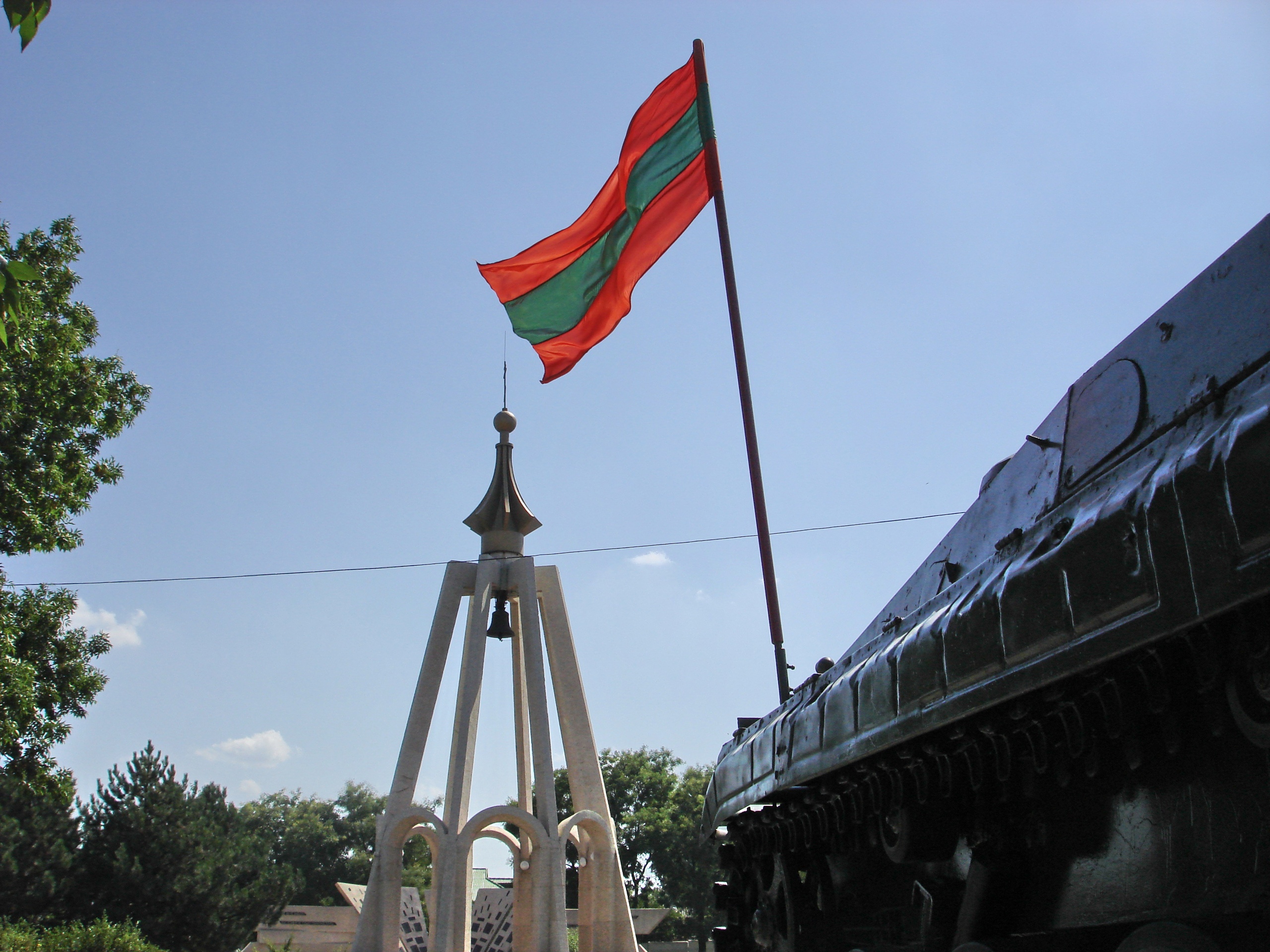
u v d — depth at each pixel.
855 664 7.72
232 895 55.62
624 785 75.19
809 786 9.32
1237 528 3.49
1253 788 4.77
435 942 29.91
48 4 5.42
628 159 16.30
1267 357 4.00
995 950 5.84
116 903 53.12
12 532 25.86
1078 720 5.39
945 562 7.10
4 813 53.31
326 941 63.56
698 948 62.22
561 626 36.53
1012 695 5.00
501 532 35.94
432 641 34.41
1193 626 3.85
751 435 13.23
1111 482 4.85
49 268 27.09
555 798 32.47
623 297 16.11
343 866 100.75
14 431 26.30
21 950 41.06
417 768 32.84
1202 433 4.12
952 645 5.59
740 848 12.43
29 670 25.39
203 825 58.16
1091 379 5.59
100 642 28.55
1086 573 4.38
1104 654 4.25
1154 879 5.47
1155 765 5.48
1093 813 6.07
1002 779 6.07
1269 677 3.98
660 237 15.73
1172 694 4.77
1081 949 5.61
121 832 55.00
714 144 14.81
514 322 17.12
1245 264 4.48
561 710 35.97
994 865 6.71
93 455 28.55
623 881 33.56
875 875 9.24
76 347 27.64
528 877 35.84
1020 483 6.17
